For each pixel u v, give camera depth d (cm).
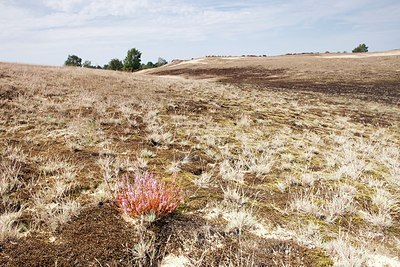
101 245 283
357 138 967
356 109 1717
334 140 898
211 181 480
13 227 302
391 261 294
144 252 275
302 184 498
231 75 5091
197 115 1129
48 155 536
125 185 419
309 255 293
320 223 362
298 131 1013
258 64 6494
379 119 1425
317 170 596
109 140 668
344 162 645
